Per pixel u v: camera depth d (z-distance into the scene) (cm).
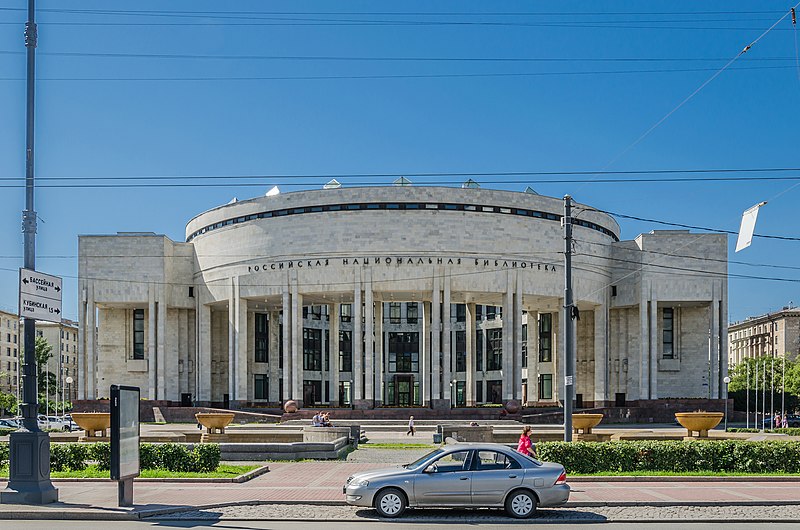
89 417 3634
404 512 1883
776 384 10031
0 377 11219
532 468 1833
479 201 6206
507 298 6131
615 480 2394
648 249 6619
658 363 6900
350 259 6134
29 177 2017
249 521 1747
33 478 1898
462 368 9112
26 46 2036
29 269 1955
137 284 6706
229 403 6406
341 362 9038
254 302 6856
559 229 6444
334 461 3148
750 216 2220
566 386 2709
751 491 2181
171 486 2258
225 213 6712
